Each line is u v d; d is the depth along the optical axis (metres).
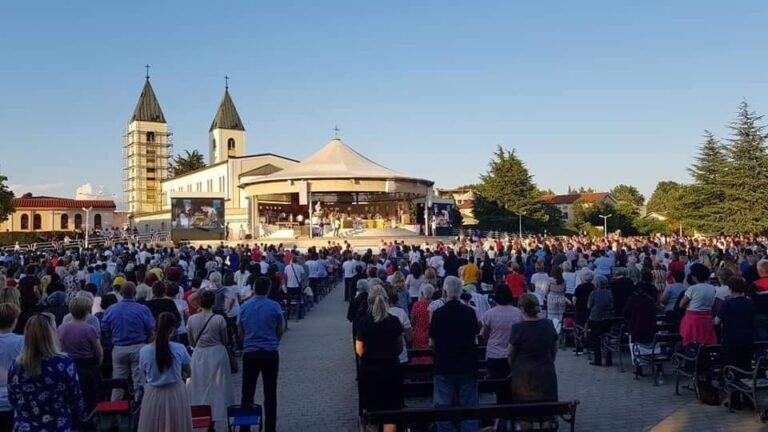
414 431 6.86
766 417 8.16
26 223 84.25
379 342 7.17
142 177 102.56
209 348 7.85
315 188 46.78
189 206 51.38
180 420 6.06
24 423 4.93
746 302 8.63
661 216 110.50
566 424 8.20
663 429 7.95
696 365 9.13
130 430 7.70
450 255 18.89
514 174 72.88
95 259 24.12
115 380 7.69
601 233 78.75
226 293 11.95
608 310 11.76
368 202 55.84
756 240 35.66
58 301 9.91
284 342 15.09
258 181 48.94
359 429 8.26
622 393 9.81
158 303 9.20
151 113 103.56
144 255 24.19
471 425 6.94
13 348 6.02
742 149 56.69
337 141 55.47
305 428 8.34
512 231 72.56
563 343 14.09
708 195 58.56
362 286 10.27
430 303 9.44
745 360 8.59
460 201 101.25
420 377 8.91
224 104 98.94
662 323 11.66
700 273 9.67
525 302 6.67
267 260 21.62
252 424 6.97
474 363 6.86
